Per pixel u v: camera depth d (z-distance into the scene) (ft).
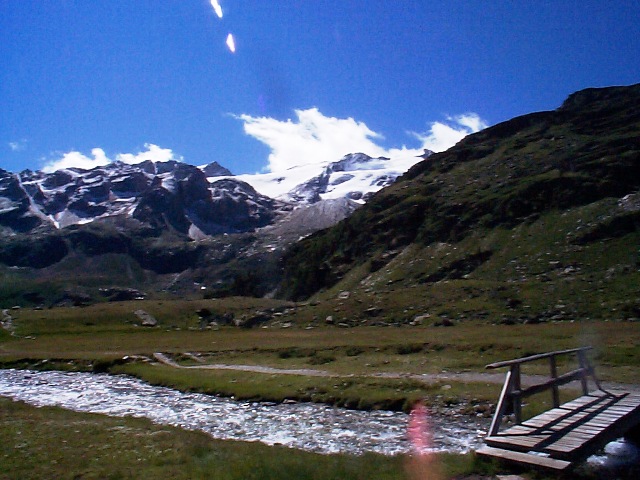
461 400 113.39
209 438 87.61
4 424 95.14
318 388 136.46
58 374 210.38
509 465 59.16
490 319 280.51
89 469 65.77
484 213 554.05
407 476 58.39
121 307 444.55
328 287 602.44
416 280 471.62
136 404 139.54
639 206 434.71
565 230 445.78
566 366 145.69
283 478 59.00
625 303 272.92
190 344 273.13
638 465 67.15
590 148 625.41
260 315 375.04
